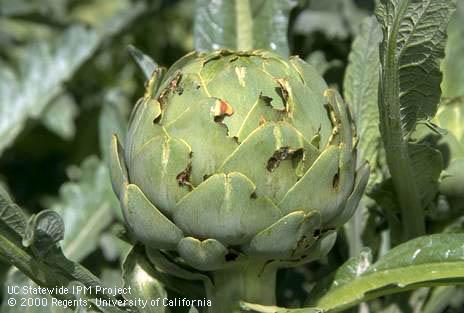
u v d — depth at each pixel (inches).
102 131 33.8
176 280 26.0
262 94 22.9
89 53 36.5
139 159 23.1
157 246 23.6
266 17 28.4
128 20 36.9
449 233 25.3
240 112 22.7
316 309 23.6
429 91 24.3
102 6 42.5
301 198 22.7
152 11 37.3
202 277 24.7
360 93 27.1
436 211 26.1
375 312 27.3
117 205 32.0
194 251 23.2
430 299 26.5
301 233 23.0
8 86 36.2
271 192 22.6
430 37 23.9
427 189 25.6
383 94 24.4
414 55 24.0
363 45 27.2
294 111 22.8
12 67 40.9
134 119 23.8
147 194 23.2
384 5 23.9
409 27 23.8
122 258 27.6
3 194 23.5
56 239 23.7
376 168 26.6
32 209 39.4
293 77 23.2
